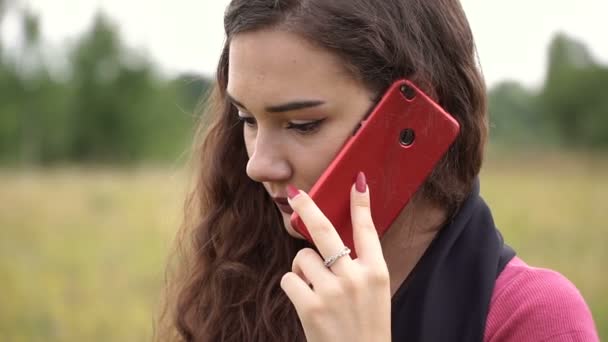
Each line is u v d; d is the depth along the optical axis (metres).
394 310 1.52
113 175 26.14
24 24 42.44
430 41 1.54
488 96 1.70
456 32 1.58
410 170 1.47
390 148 1.46
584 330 1.35
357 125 1.46
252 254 1.97
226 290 1.95
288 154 1.47
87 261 8.28
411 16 1.50
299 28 1.39
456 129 1.46
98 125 47.00
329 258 1.37
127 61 47.50
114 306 6.20
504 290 1.44
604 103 47.44
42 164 43.84
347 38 1.41
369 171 1.45
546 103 49.25
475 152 1.62
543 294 1.40
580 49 50.53
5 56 42.59
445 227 1.57
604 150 44.66
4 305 6.19
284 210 1.56
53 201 14.80
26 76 43.28
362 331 1.32
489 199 14.73
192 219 2.17
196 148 2.16
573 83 47.88
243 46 1.44
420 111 1.46
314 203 1.40
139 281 7.20
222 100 1.99
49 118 44.25
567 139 48.47
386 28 1.45
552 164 30.78
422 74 1.50
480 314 1.43
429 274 1.51
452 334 1.44
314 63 1.41
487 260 1.48
